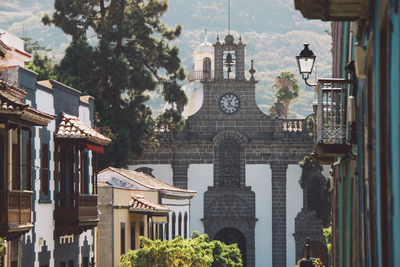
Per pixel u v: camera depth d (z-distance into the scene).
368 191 35.91
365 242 38.59
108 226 102.69
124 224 108.81
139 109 181.88
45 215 80.62
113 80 177.50
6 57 84.00
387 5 27.56
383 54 29.31
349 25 57.69
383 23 28.86
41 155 79.44
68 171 86.12
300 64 65.06
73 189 86.12
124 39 188.50
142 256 92.38
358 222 46.34
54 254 83.44
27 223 65.75
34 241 77.25
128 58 187.38
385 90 29.30
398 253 27.20
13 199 62.28
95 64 177.75
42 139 79.69
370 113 34.81
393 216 27.88
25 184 73.00
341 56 65.06
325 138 52.59
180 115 190.25
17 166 67.56
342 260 62.09
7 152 61.47
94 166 92.00
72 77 169.75
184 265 92.62
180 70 190.38
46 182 81.31
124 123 181.12
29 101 76.50
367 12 34.03
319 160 68.69
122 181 129.25
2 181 61.62
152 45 186.75
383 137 29.84
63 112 87.50
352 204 53.06
